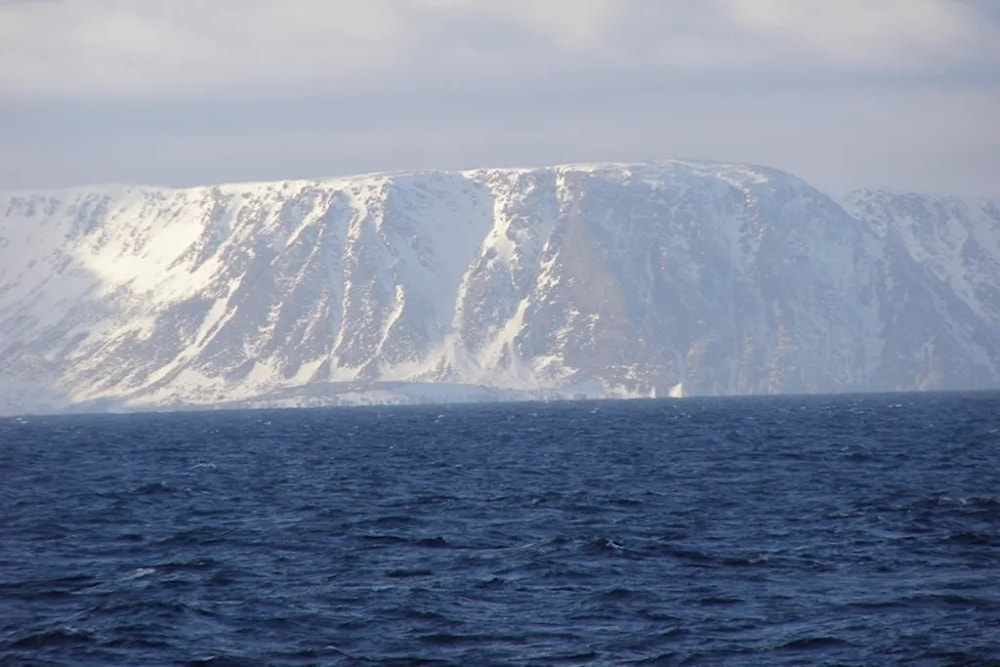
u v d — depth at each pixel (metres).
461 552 182.50
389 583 159.62
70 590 158.62
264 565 174.38
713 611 140.75
